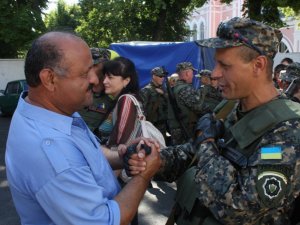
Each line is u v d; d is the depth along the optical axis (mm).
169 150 1910
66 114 1518
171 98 5191
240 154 1533
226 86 1588
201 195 1535
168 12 20547
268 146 1442
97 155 1543
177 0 15062
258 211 1432
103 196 1474
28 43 20016
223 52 1549
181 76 5590
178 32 22312
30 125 1424
